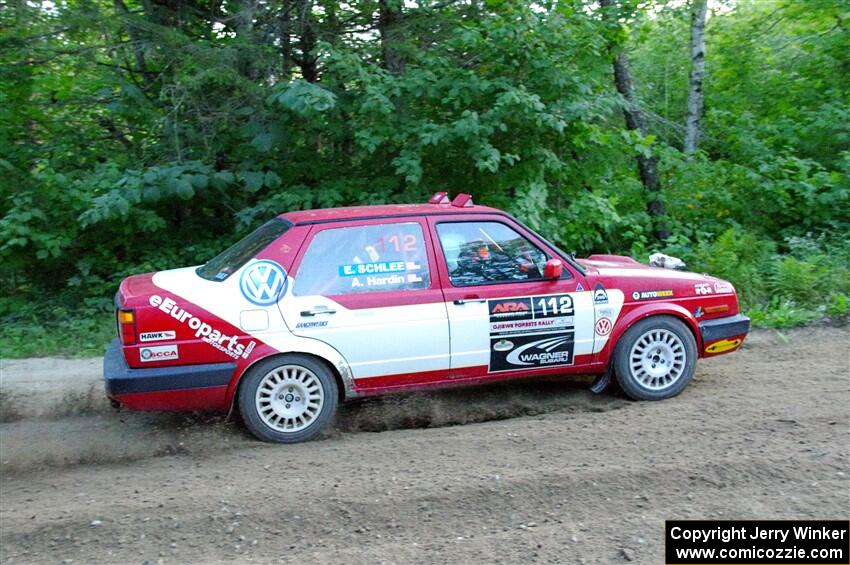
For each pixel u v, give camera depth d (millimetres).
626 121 13031
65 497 4703
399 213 5922
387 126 9625
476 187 10242
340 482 4797
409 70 9969
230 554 3979
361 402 6398
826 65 13461
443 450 5312
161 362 5352
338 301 5625
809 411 5871
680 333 6348
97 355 8445
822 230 11773
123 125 10938
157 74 10906
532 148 9992
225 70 9797
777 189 11609
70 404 6594
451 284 5879
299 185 10281
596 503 4434
